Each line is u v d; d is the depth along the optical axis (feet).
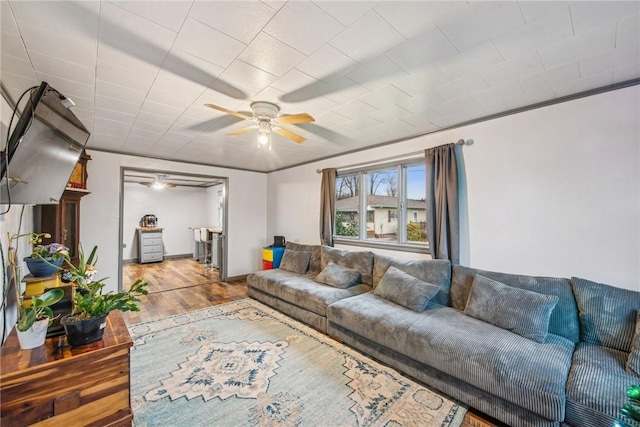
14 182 4.71
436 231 10.01
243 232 18.37
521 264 8.38
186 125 9.75
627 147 6.74
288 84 6.74
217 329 10.00
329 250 13.30
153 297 14.11
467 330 6.87
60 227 10.15
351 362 7.80
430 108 8.34
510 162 8.58
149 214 25.38
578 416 4.69
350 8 4.28
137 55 5.48
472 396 5.89
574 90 7.22
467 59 5.75
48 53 5.37
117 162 13.61
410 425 5.50
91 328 4.50
